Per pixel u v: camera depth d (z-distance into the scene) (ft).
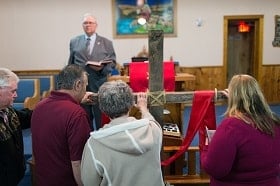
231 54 23.99
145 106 5.48
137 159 4.22
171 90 7.38
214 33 22.89
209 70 23.17
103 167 4.19
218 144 4.56
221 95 5.90
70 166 5.05
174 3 22.45
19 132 5.98
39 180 5.26
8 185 5.57
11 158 5.61
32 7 22.49
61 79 5.12
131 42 22.85
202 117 5.95
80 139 4.83
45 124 5.05
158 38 5.59
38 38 22.82
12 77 5.43
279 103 23.48
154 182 4.29
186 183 8.56
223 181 4.81
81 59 10.45
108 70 9.62
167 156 8.57
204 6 22.58
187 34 22.82
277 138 4.69
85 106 8.36
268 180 4.68
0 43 22.88
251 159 4.55
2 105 5.40
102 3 22.49
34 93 16.08
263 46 23.08
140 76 7.00
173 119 9.87
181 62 23.08
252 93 4.69
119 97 4.26
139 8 22.39
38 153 5.20
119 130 4.16
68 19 22.65
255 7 22.70
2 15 22.57
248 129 4.53
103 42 10.55
